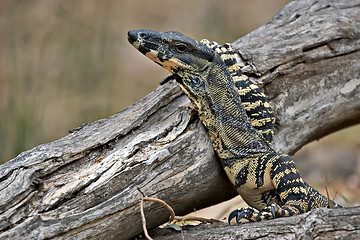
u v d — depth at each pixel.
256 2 26.98
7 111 16.34
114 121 9.13
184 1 27.17
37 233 7.69
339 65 11.41
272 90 10.76
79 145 8.59
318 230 8.22
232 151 9.58
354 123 12.22
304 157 17.19
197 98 9.32
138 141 8.73
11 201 7.79
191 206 9.55
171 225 9.12
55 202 7.92
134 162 8.48
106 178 8.26
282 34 11.31
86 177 8.20
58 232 7.81
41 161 8.20
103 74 20.94
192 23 25.91
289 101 10.93
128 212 8.33
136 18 25.50
